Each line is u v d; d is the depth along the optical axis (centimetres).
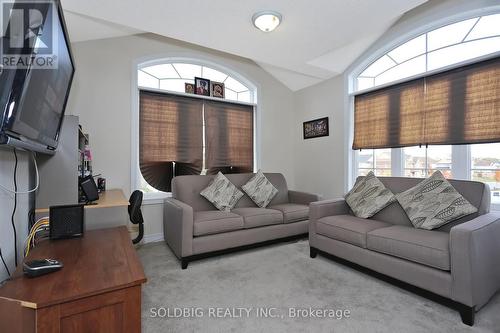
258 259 270
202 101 383
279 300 190
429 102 289
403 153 321
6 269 137
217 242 265
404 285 197
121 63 318
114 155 312
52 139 156
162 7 202
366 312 174
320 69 360
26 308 84
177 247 259
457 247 166
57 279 99
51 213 152
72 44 288
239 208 329
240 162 417
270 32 245
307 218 330
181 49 359
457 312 173
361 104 363
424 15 284
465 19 264
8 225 141
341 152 382
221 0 194
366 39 324
